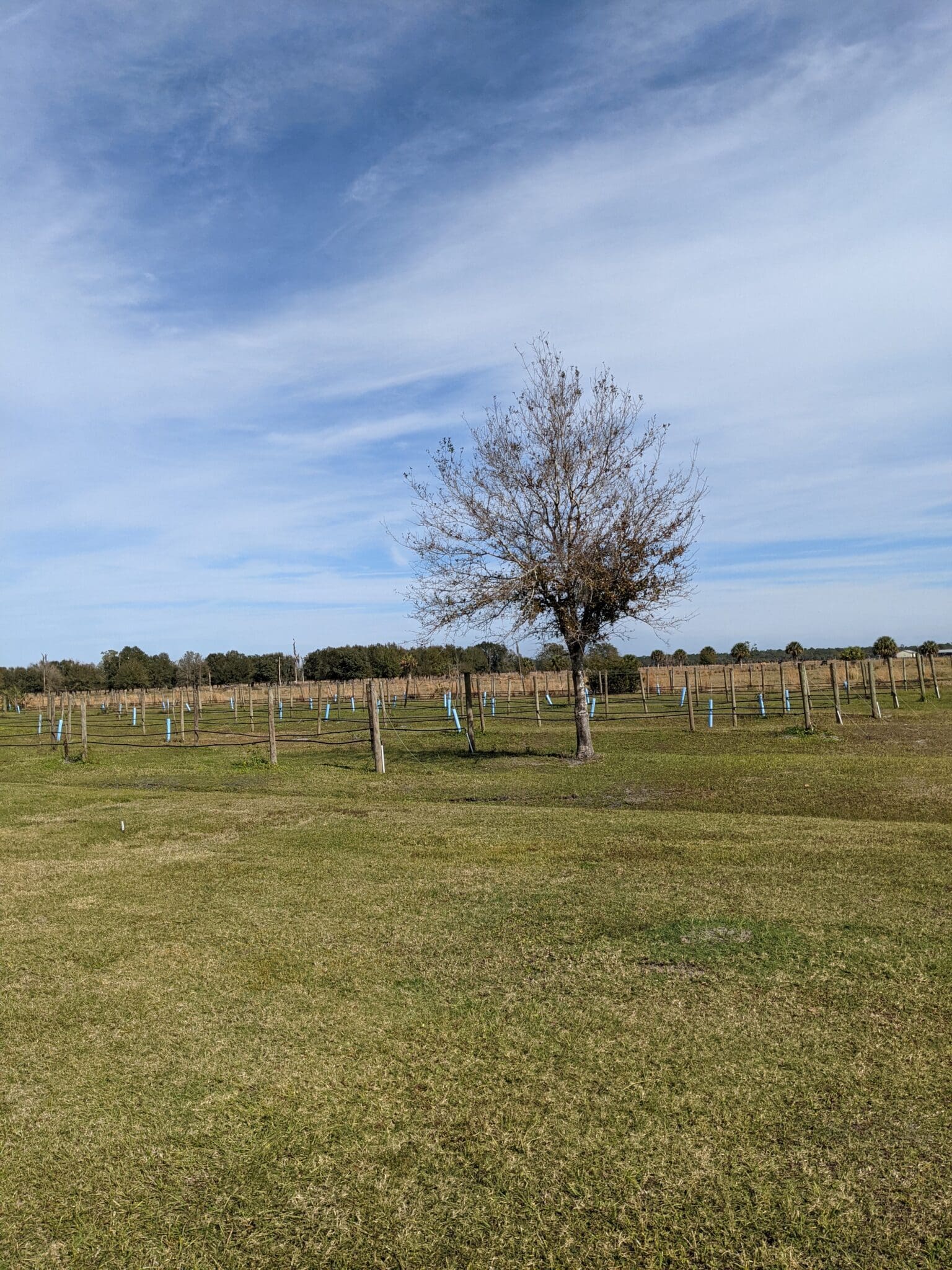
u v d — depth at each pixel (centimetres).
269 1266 286
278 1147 354
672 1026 452
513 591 1736
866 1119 358
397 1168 336
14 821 1209
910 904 658
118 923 678
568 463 1761
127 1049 448
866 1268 274
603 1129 357
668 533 1772
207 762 2008
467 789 1451
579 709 1811
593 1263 282
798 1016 459
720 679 5475
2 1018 493
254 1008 497
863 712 2994
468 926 639
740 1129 353
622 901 693
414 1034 454
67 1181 336
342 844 971
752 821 1064
